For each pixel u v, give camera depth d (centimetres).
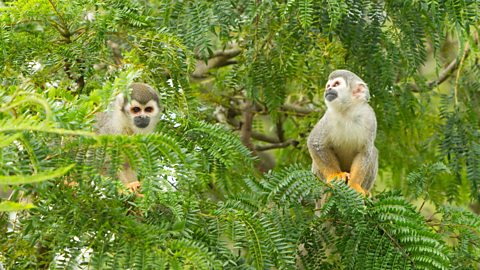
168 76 1148
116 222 786
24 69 1061
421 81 1502
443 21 1298
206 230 896
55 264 777
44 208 793
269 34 1363
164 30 1177
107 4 1167
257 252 894
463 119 1530
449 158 1503
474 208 1758
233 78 1409
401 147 1576
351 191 986
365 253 962
